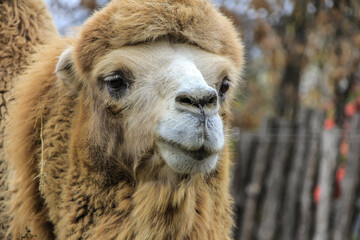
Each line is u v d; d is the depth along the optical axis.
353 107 37.06
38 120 15.09
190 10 13.63
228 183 15.42
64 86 14.98
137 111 13.34
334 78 46.75
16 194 15.07
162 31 13.34
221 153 14.75
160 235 13.48
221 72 13.82
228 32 14.77
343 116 47.50
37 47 17.55
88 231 13.93
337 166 31.09
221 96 14.41
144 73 13.30
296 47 44.84
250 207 32.38
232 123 16.55
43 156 14.75
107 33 13.80
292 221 31.77
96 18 14.19
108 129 13.86
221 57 13.95
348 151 29.98
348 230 30.22
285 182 32.06
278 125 32.66
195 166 12.44
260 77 54.62
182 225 13.55
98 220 13.90
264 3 42.59
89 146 14.05
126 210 13.66
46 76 15.46
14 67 17.14
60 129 14.73
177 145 12.34
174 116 12.37
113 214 13.81
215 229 14.55
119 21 13.60
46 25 18.69
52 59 15.69
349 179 29.86
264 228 32.00
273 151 32.28
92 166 14.00
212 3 15.73
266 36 43.06
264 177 32.47
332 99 49.38
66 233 14.20
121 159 13.82
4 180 16.05
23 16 17.88
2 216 15.98
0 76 16.88
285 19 46.09
